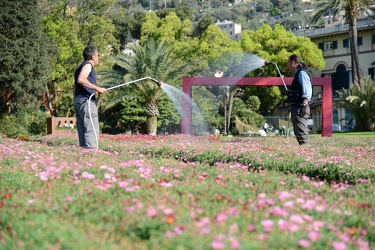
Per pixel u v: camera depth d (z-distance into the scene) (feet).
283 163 25.20
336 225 12.02
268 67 158.51
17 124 105.09
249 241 9.79
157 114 91.61
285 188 16.44
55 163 19.30
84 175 16.46
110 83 94.68
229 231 10.44
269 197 14.37
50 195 13.83
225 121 122.01
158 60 86.12
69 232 10.55
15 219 11.73
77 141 45.73
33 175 17.04
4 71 114.93
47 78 123.95
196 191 14.71
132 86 89.15
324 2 142.72
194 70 100.99
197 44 155.12
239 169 20.47
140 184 15.79
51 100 149.28
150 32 167.53
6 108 120.98
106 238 10.68
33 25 116.47
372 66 170.40
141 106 123.03
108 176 16.31
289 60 34.42
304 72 33.71
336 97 175.42
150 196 13.99
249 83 80.79
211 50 152.46
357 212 13.48
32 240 10.16
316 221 11.55
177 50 153.17
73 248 9.68
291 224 11.10
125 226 11.29
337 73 178.70
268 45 161.58
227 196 13.98
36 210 12.34
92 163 19.74
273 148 32.91
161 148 35.06
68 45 136.26
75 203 12.98
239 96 158.92
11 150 25.48
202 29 190.70
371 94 117.19
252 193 14.80
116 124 129.59
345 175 22.26
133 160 21.59
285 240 10.14
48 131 96.07
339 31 174.29
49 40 123.44
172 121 120.47
